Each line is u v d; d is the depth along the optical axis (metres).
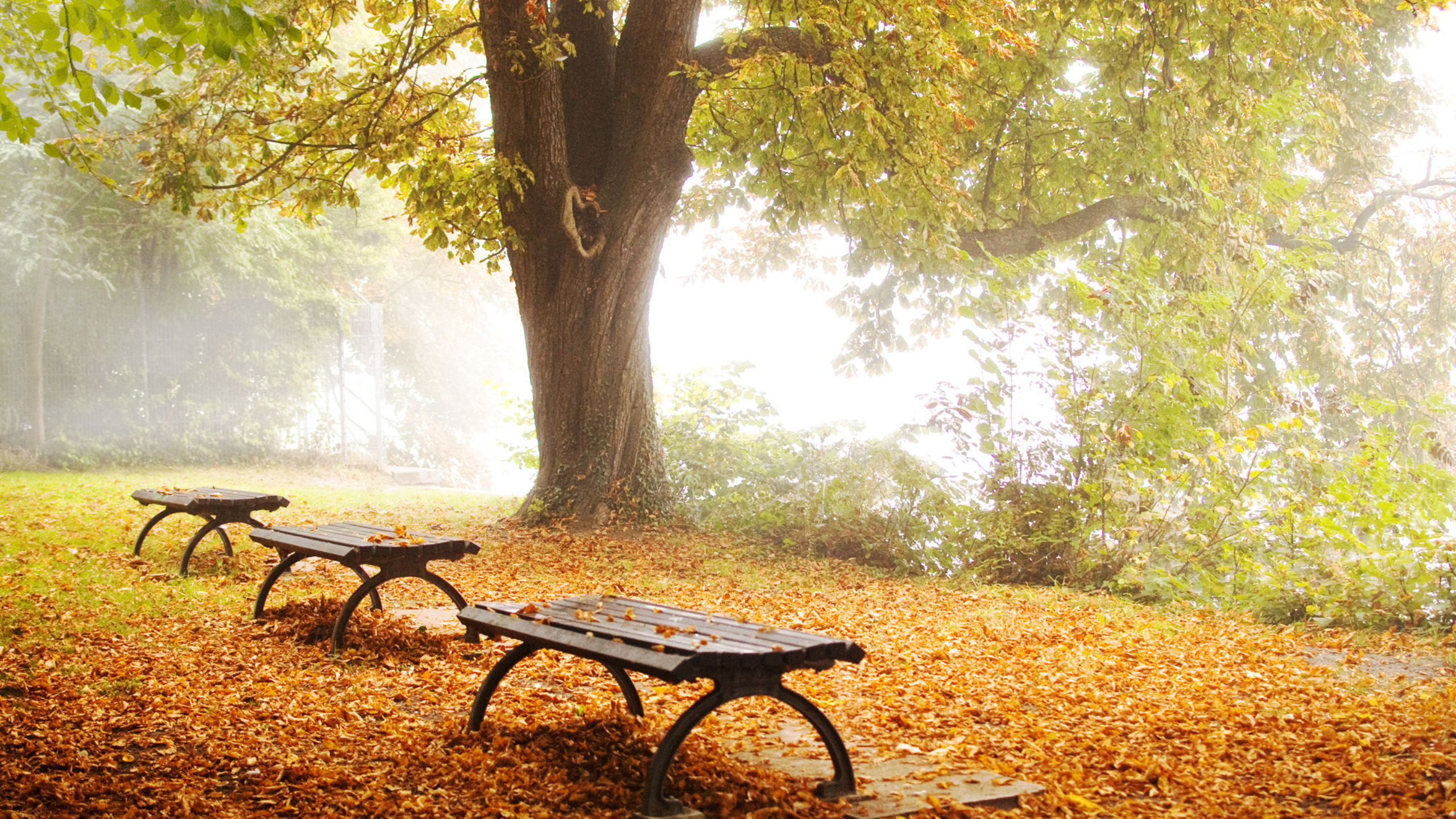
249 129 12.49
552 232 12.26
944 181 12.56
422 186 12.59
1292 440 10.70
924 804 3.77
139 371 19.89
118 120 17.69
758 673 3.75
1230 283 13.38
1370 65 18.75
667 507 13.45
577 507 12.71
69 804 3.55
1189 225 14.37
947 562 11.09
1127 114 15.55
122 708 4.77
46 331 18.88
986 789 3.97
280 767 3.98
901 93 11.80
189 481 16.91
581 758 4.16
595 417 12.88
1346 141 18.78
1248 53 14.91
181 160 11.77
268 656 6.02
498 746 4.30
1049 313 11.27
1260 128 14.67
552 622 4.32
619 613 4.48
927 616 8.39
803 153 13.77
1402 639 7.46
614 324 12.90
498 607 4.68
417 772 4.02
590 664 6.07
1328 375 18.92
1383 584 8.15
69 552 9.12
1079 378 10.97
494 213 12.52
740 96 13.12
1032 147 15.98
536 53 10.92
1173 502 10.30
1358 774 4.16
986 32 11.50
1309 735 4.86
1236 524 9.86
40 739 4.23
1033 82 14.91
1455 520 9.18
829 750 3.92
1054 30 14.55
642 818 3.54
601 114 12.73
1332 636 7.70
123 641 6.18
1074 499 10.44
